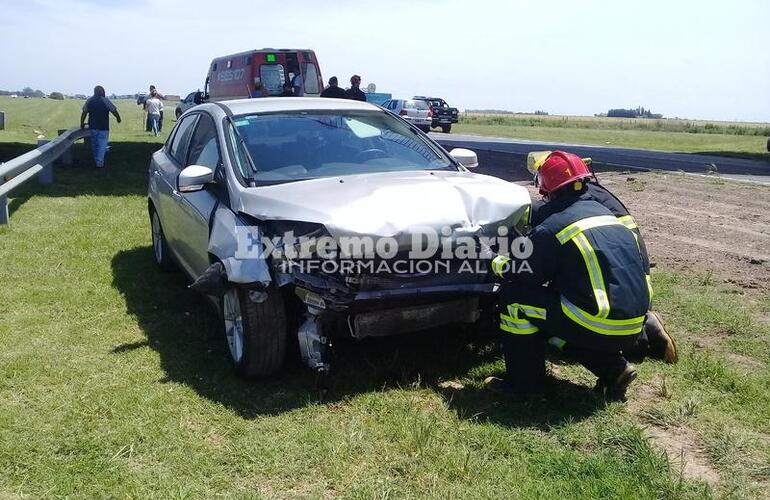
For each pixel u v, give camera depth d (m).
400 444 3.33
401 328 4.04
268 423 3.59
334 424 3.58
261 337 3.93
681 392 3.96
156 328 4.99
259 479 3.09
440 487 3.01
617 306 3.58
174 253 5.90
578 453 3.29
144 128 32.38
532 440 3.41
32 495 2.95
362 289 3.82
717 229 8.44
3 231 7.86
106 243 7.56
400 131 5.30
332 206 3.85
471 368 4.34
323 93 13.65
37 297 5.59
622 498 2.87
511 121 59.78
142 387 3.98
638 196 11.08
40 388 3.96
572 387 4.05
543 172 3.84
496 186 4.34
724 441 3.37
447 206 3.96
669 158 18.94
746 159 19.28
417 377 4.18
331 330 4.11
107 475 3.09
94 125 13.94
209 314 5.31
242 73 21.42
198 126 5.64
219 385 4.05
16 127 31.22
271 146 4.72
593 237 3.63
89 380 4.07
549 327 3.73
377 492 2.96
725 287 6.02
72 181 12.09
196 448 3.33
